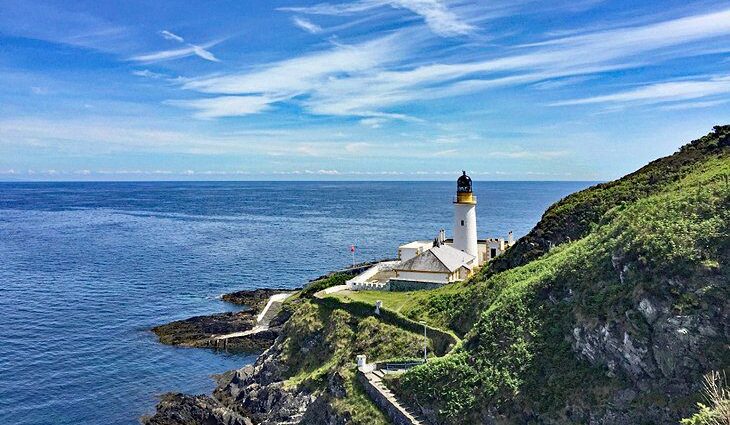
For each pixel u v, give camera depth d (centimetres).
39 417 5512
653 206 4269
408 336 5166
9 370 6588
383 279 7531
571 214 5819
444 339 4894
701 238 3556
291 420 4988
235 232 19075
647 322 3425
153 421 5425
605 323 3594
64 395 6003
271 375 5919
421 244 8294
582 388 3500
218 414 5431
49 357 7056
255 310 8981
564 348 3784
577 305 3909
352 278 8006
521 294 4353
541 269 4788
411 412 3988
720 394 2906
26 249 15162
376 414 4197
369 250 14912
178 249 15375
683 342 3228
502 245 8119
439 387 4019
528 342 3959
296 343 6044
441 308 5406
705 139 6194
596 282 3959
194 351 7500
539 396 3606
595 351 3606
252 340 7738
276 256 14200
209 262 13412
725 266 3350
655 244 3706
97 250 15112
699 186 4444
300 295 8212
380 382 4444
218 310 9338
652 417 3161
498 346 4053
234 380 6147
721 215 3691
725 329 3156
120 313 9050
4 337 7719
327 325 5928
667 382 3228
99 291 10444
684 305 3309
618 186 6000
